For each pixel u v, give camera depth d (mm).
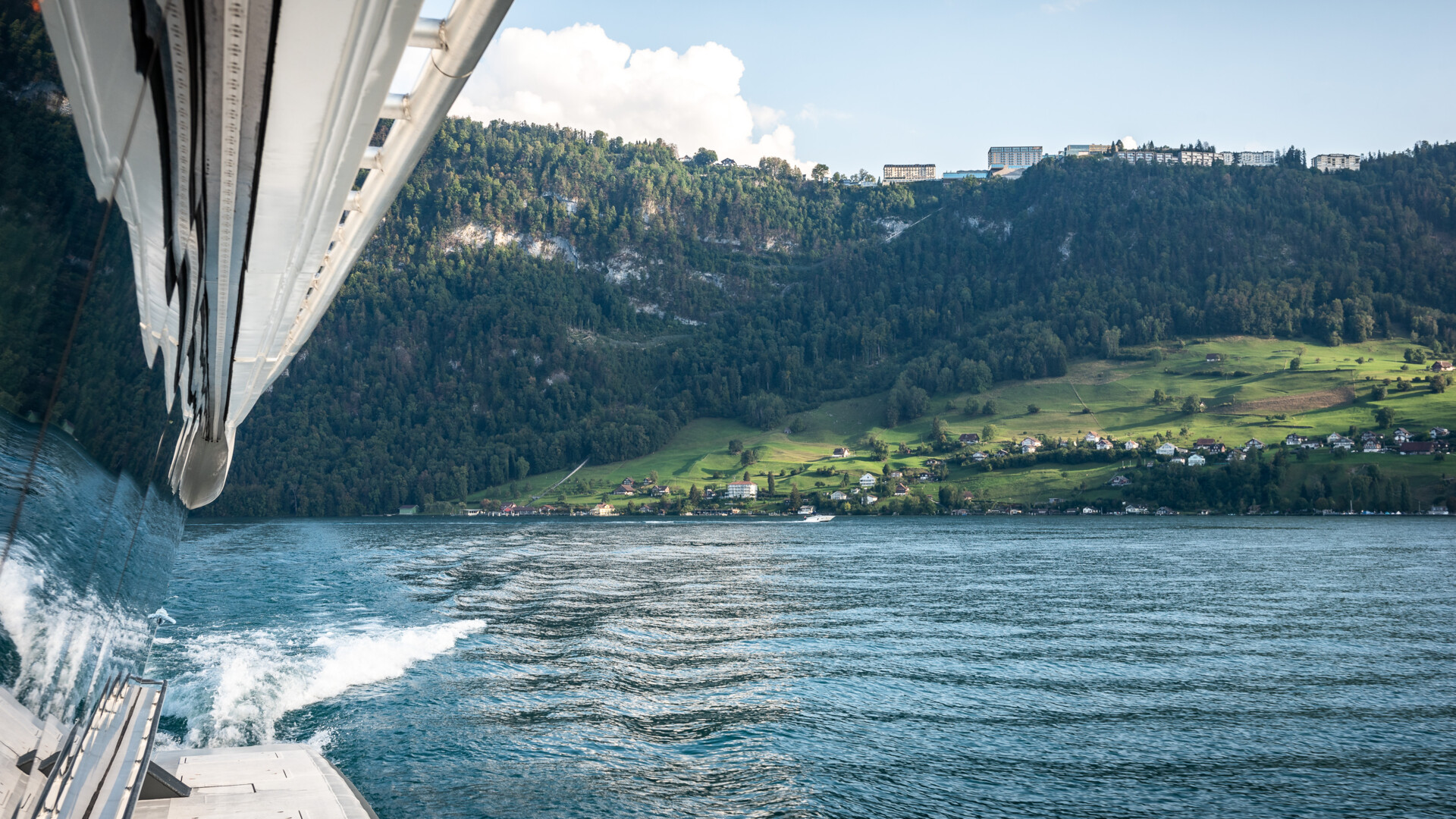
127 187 4949
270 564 76625
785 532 156375
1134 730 26703
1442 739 26188
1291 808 20312
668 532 154750
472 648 36844
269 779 12297
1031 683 33219
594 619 48281
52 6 3443
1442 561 91312
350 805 11219
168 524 14164
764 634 44094
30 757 5551
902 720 27125
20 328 4113
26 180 3701
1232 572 80875
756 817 18500
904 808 19484
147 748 8328
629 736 24375
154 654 30281
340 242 12906
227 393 18578
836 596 61594
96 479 6137
